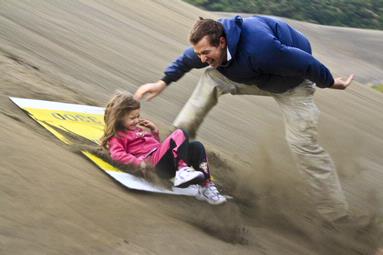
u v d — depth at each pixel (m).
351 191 7.13
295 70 4.77
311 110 5.17
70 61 8.59
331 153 8.84
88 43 10.49
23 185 3.62
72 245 3.22
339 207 5.20
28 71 6.86
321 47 34.97
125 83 8.64
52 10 12.38
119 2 18.94
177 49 13.86
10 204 3.35
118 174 4.58
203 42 4.67
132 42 12.60
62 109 5.82
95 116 5.97
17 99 5.60
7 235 3.07
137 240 3.56
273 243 4.48
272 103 11.41
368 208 6.57
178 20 19.72
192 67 5.38
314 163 5.18
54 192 3.72
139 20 16.53
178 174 4.64
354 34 42.56
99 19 13.91
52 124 5.27
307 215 5.20
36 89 6.21
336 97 15.77
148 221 3.89
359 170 8.19
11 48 7.82
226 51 4.78
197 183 4.66
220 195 4.80
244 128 8.84
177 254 3.59
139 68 10.16
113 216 3.75
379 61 36.00
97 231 3.47
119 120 4.81
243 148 7.64
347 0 51.00
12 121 4.89
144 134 4.99
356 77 28.81
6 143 4.13
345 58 33.81
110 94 7.61
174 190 4.74
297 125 5.16
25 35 8.98
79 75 7.99
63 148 4.75
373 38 42.62
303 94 5.16
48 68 7.57
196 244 3.84
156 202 4.37
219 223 4.31
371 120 13.66
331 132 10.85
